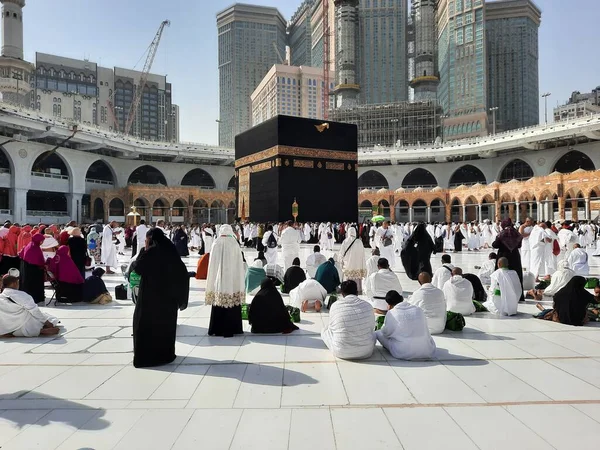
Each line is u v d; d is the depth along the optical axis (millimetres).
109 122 154125
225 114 170375
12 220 45562
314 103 121375
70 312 8094
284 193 35969
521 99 120688
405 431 3342
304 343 5953
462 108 98312
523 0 118625
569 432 3305
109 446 3143
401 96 114062
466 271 13781
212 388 4293
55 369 4906
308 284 8141
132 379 4562
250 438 3248
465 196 51750
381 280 8156
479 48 96375
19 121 42281
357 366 4973
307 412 3711
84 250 9836
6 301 6266
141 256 5027
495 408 3762
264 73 169125
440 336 6289
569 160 61969
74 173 52781
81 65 148375
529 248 12320
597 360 5121
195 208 59000
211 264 6227
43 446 3150
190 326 7016
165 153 59875
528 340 6031
